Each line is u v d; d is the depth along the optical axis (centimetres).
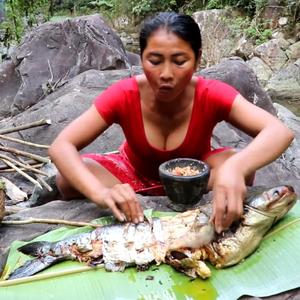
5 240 94
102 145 155
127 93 97
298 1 398
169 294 76
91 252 82
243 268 81
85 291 77
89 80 190
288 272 80
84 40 226
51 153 93
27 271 80
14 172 147
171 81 87
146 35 87
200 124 98
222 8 451
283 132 90
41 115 171
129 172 106
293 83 344
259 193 86
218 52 391
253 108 94
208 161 102
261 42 395
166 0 509
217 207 80
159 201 101
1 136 152
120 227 83
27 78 213
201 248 79
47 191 123
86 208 102
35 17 335
